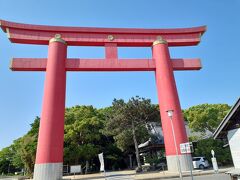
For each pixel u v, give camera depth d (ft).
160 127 119.44
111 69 70.54
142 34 76.23
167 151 65.05
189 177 58.39
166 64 71.61
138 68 71.56
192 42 77.05
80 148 108.99
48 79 64.54
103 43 73.31
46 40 70.23
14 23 68.39
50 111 61.05
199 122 116.98
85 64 68.90
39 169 56.29
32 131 116.06
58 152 58.85
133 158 140.36
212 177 57.16
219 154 97.55
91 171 126.00
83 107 127.85
